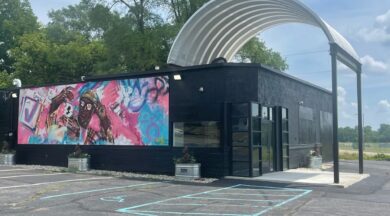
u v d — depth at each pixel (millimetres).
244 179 16984
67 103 22656
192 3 35031
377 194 13594
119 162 20375
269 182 16234
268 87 19188
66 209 10469
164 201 11742
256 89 17922
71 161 20734
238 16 21609
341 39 17984
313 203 11562
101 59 42406
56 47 42594
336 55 16484
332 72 16359
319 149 25734
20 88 24969
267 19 22500
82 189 14016
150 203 11406
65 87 22812
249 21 22438
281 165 20422
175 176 17781
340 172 20859
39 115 23922
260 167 18078
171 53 20953
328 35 16375
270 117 19594
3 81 42875
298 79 22984
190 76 18719
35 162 23859
